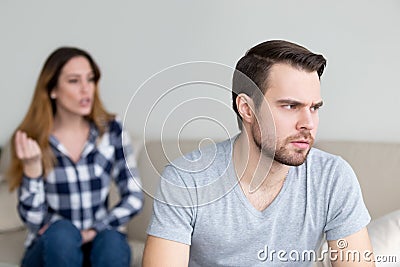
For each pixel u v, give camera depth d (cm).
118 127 310
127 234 355
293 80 163
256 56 166
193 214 173
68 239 277
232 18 371
